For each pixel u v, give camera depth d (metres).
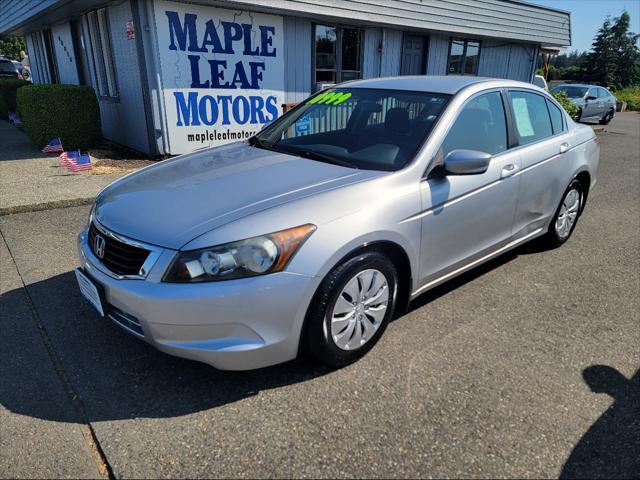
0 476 2.03
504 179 3.48
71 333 3.07
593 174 4.83
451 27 11.84
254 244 2.28
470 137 3.30
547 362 2.88
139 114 8.31
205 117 8.55
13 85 13.20
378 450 2.19
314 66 9.90
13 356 2.83
